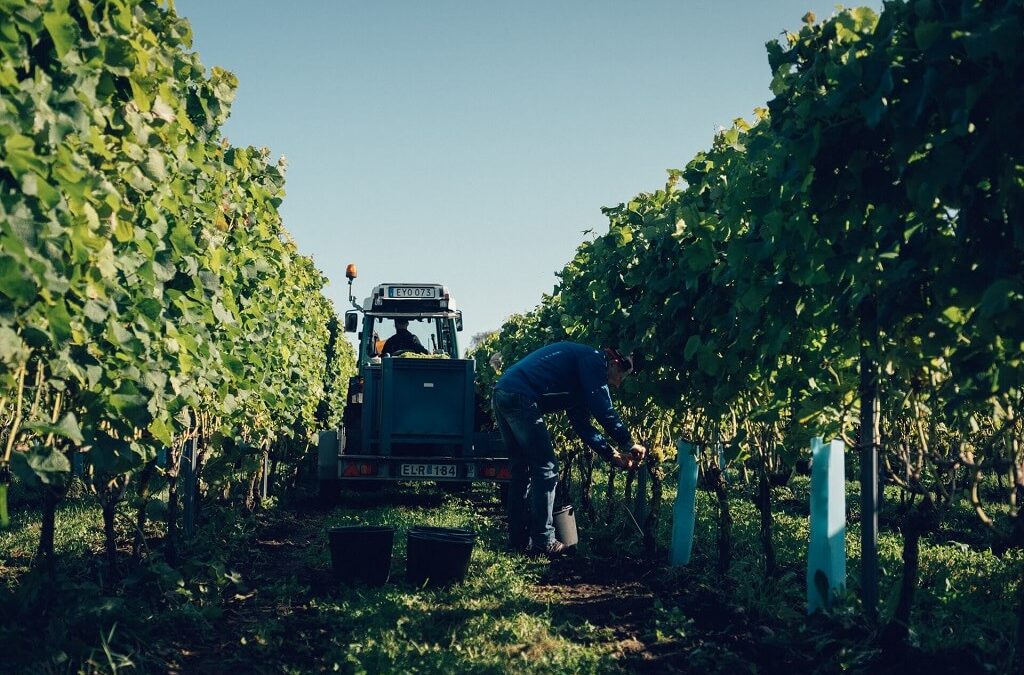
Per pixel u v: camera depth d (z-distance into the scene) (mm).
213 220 5672
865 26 3535
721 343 5344
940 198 2902
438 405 11219
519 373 7062
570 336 9414
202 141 5219
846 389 4578
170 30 4387
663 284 6117
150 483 6027
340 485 11508
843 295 3877
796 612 4875
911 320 3523
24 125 2781
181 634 4797
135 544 5680
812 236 3652
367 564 6078
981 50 2346
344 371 19578
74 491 9766
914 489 4125
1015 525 3732
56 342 3029
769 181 3945
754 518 9094
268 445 10984
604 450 6988
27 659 3635
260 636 4695
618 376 7039
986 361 3064
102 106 3557
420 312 12508
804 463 7473
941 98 2637
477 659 4332
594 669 4203
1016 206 2596
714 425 6172
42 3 2881
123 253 3961
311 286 13289
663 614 5266
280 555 7730
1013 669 3600
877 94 2834
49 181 3025
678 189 7145
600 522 9047
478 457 11055
